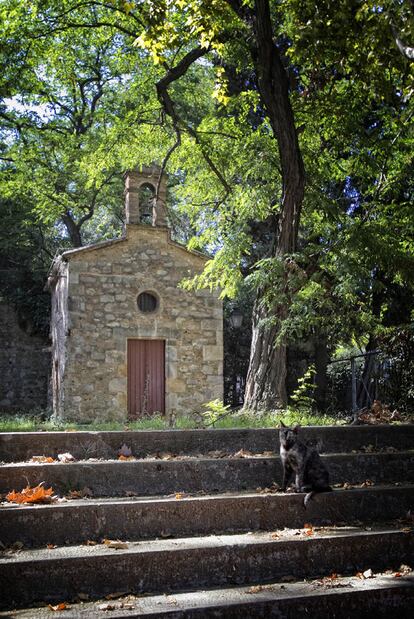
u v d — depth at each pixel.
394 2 7.50
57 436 6.30
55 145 23.36
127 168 18.22
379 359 12.19
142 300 18.72
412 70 8.90
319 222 12.44
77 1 15.84
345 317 10.87
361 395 13.52
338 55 10.16
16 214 25.53
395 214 12.34
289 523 5.59
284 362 10.20
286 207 10.30
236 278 11.66
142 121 15.06
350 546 5.16
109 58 23.50
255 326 10.54
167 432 6.68
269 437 7.02
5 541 4.74
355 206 17.31
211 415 9.46
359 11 8.39
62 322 18.73
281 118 10.13
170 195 26.03
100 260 18.19
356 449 7.21
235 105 14.80
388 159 13.19
